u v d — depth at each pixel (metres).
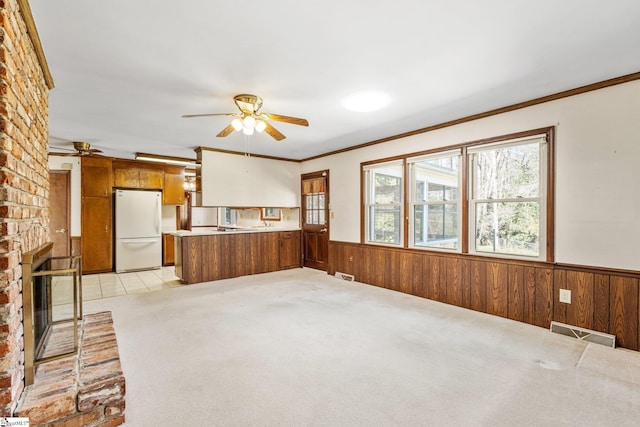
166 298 4.22
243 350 2.63
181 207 8.08
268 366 2.36
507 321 3.35
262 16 1.84
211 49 2.21
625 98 2.66
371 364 2.40
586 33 2.02
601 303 2.80
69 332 2.40
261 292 4.54
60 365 1.91
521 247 3.38
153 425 1.72
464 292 3.82
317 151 5.82
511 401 1.93
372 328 3.13
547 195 3.12
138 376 2.21
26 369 1.68
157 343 2.76
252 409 1.85
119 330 3.06
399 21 1.90
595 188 2.83
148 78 2.66
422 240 4.38
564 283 3.02
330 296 4.32
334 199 5.76
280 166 6.43
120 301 4.07
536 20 1.88
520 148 3.39
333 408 1.87
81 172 5.72
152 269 6.27
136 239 6.08
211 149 5.48
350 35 2.05
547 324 3.13
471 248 3.78
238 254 5.69
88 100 3.14
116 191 5.89
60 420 1.61
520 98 3.16
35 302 1.93
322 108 3.44
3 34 1.37
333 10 1.79
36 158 2.07
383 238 4.96
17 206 1.58
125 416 1.78
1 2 1.36
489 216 3.65
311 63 2.43
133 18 1.85
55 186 5.62
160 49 2.20
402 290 4.54
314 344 2.75
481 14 1.83
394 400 1.95
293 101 3.23
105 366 1.91
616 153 2.71
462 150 3.81
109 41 2.09
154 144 5.16
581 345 2.74
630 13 1.81
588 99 2.85
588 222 2.87
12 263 1.49
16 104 1.56
